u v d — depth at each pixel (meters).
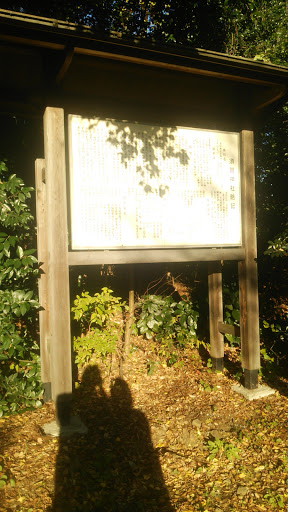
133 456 3.39
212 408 4.32
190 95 4.48
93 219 3.86
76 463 3.16
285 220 6.09
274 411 4.25
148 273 6.56
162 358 5.55
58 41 3.18
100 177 3.89
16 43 3.21
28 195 3.98
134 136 4.04
